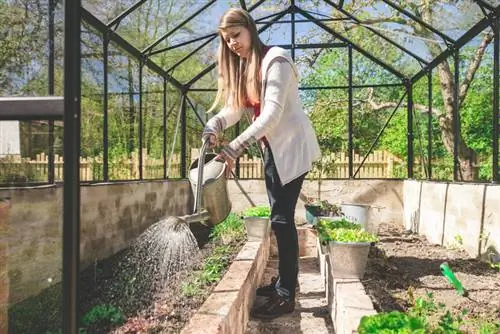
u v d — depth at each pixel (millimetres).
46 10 1610
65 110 1360
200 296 2936
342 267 3170
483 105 4996
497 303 2857
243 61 2906
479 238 4234
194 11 5480
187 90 7648
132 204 4984
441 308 2715
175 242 2084
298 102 2943
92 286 3252
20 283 1896
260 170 7832
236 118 3080
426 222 5930
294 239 3088
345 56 11008
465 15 4602
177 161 7469
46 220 1855
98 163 4617
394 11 6816
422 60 6309
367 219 5566
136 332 2301
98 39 4582
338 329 2811
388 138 10125
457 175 5223
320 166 7820
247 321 3211
